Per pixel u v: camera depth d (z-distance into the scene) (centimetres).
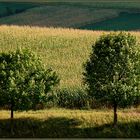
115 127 8125
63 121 8269
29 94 8181
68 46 13075
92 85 8356
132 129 8119
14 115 8519
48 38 13625
